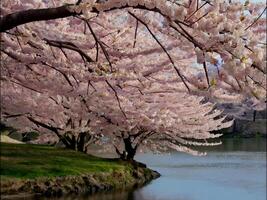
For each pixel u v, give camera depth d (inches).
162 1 182.2
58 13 200.7
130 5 190.2
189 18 186.5
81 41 343.0
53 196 532.4
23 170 565.6
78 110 414.0
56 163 639.1
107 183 619.2
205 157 1194.0
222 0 183.3
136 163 767.1
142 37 413.1
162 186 673.6
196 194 618.2
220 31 176.9
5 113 525.3
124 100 417.4
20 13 202.5
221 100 390.6
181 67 420.8
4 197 488.1
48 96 423.8
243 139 1969.7
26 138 1184.8
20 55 323.6
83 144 813.9
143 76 370.6
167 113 510.9
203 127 682.8
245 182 747.4
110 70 330.0
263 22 229.1
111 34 367.9
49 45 318.7
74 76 339.9
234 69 171.3
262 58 165.0
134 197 568.7
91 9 199.5
